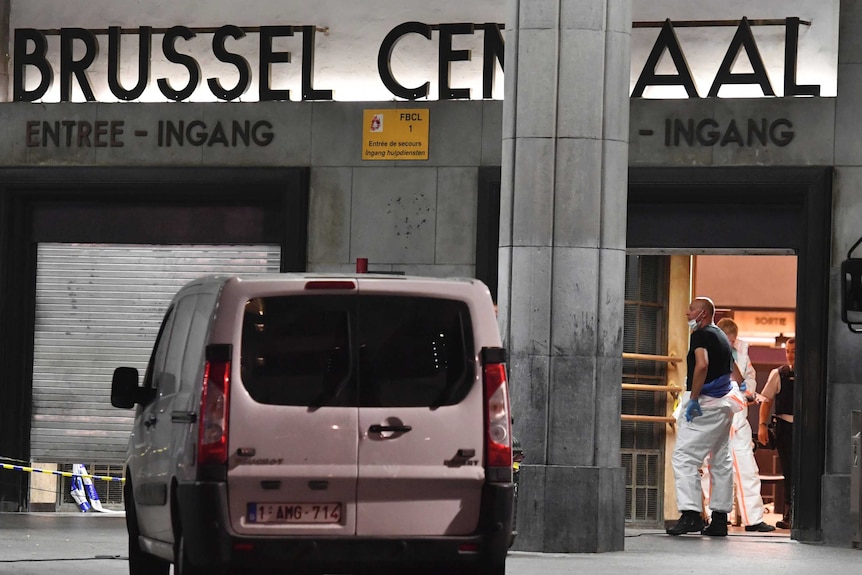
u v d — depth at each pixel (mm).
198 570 15406
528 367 24750
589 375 24750
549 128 24766
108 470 32250
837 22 29266
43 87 31594
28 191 31531
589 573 21297
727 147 28938
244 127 30562
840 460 28078
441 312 15836
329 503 15391
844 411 28172
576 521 24500
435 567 15711
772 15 29547
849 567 23156
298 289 15625
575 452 24672
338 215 30156
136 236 31750
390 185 29984
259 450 15312
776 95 29438
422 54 30594
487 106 29703
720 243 29578
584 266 24734
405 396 15617
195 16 31609
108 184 31000
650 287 31859
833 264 28438
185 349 16562
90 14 31922
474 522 15625
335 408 15477
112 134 31031
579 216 24734
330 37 31062
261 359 15492
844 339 28219
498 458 15641
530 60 24828
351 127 30172
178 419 16047
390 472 15461
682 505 28469
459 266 29688
